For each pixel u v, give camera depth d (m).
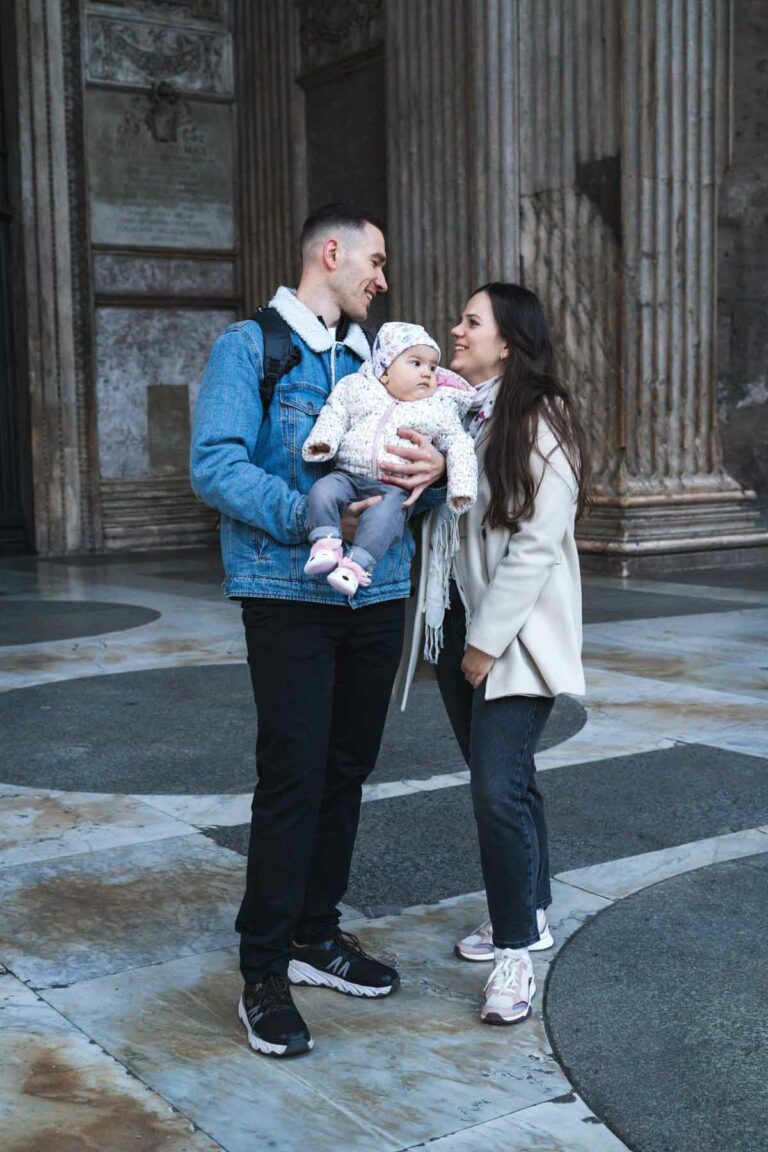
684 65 12.18
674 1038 2.76
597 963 3.16
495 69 12.89
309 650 2.79
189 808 4.54
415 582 3.13
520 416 2.88
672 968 3.12
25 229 15.55
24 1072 2.63
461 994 3.01
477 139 13.09
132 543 16.39
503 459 2.88
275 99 16.39
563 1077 2.61
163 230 16.64
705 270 12.58
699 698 6.26
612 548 11.99
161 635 8.63
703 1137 2.37
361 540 2.66
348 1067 2.65
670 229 12.31
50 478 15.88
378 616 2.89
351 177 15.57
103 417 16.38
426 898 3.61
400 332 2.71
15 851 4.07
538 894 3.23
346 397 2.73
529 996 2.90
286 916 2.79
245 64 16.77
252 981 2.78
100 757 5.30
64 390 15.86
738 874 3.79
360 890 3.67
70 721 5.98
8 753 5.38
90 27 15.95
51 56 15.52
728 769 4.95
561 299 12.75
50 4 15.45
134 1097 2.53
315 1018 2.89
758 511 13.05
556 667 2.90
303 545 2.75
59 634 8.74
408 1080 2.60
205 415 2.76
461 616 3.12
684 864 3.88
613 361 12.37
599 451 12.52
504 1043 2.76
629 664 7.20
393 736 5.56
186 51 16.64
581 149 12.48
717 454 12.85
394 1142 2.35
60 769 5.11
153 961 3.20
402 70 13.98
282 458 2.80
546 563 2.88
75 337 15.95
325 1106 2.49
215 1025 2.85
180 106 16.62
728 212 12.95
